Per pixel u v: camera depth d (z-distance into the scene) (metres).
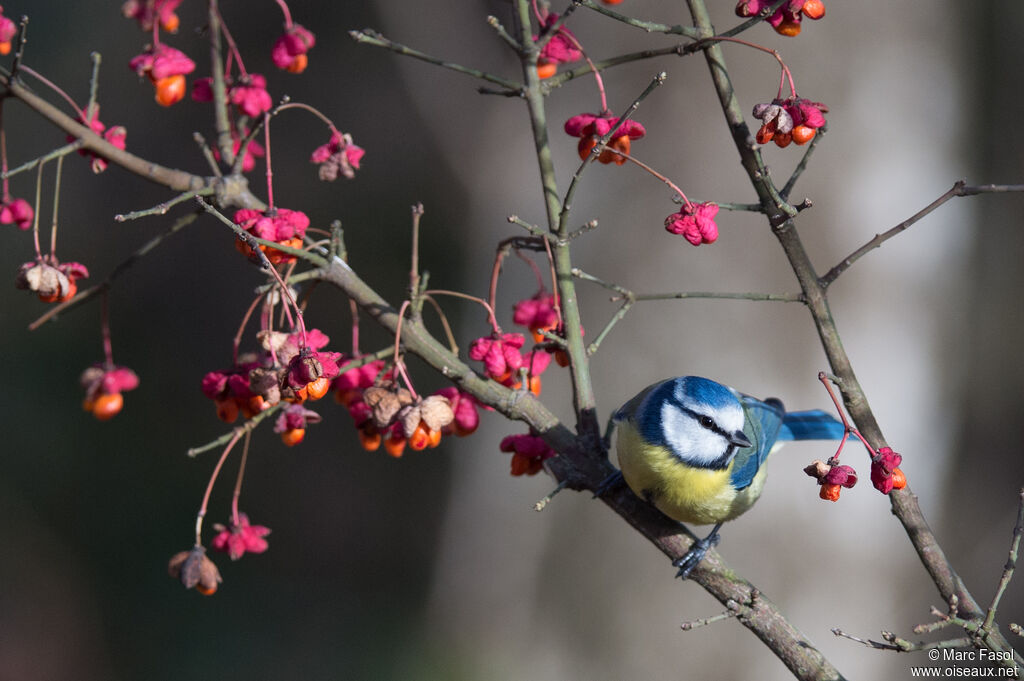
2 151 4.57
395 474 16.72
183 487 16.36
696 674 11.07
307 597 15.28
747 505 6.08
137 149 18.77
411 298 4.80
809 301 4.89
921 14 10.79
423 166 17.89
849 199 10.67
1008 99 13.12
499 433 13.00
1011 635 12.43
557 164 12.27
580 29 11.25
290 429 4.79
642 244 10.92
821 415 7.39
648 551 11.59
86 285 17.97
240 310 18.27
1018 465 13.02
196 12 18.14
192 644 14.44
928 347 11.05
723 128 10.62
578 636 11.79
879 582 10.65
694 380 5.96
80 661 13.99
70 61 19.00
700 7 4.93
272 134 18.22
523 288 13.03
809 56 10.52
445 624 13.14
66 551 15.28
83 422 16.69
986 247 12.91
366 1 17.19
